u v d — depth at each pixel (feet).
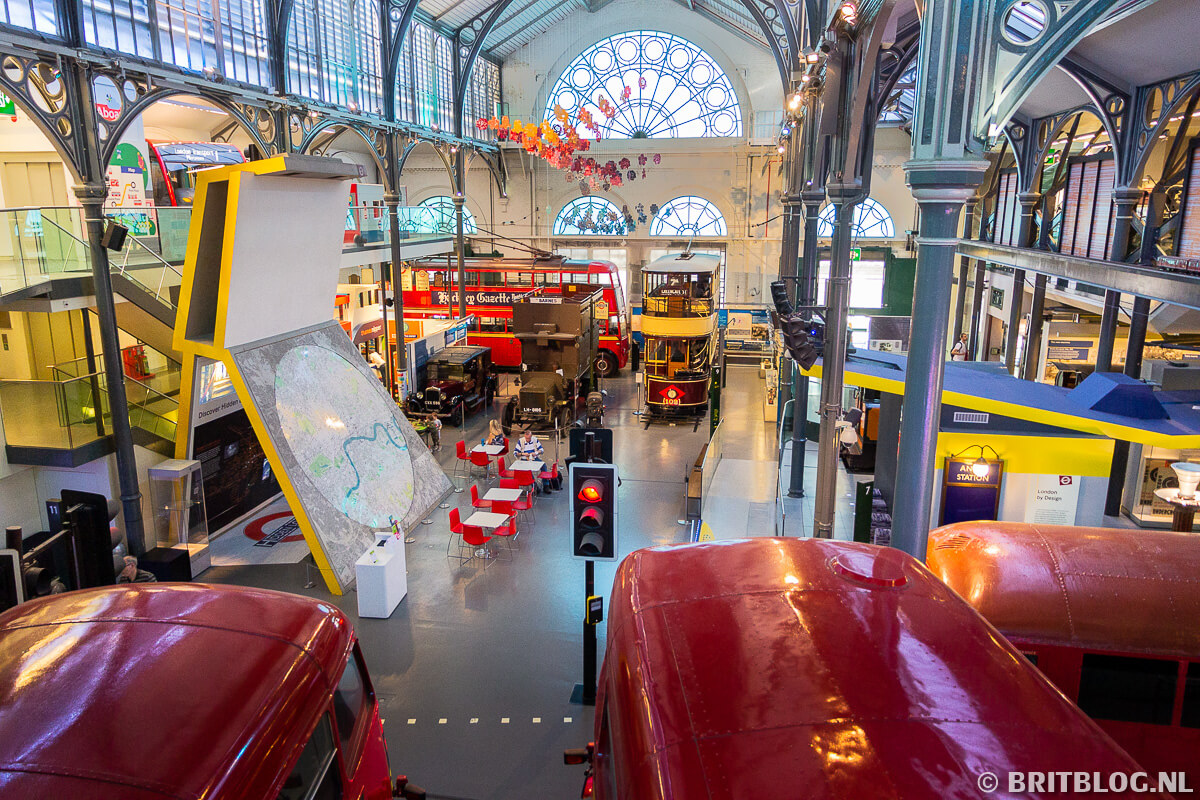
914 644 11.05
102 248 42.96
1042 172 72.79
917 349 21.01
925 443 21.29
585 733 30.04
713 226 121.60
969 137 19.63
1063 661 18.06
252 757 11.31
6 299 41.09
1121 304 60.59
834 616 11.84
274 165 41.29
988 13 18.97
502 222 125.59
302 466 44.52
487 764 28.22
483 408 84.43
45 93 40.68
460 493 58.59
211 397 49.65
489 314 98.22
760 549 14.62
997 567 18.76
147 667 12.38
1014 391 41.37
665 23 114.83
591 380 86.89
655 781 8.89
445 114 96.32
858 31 34.60
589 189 122.11
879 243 115.24
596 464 27.30
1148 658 17.71
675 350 79.41
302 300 51.44
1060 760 8.67
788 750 8.84
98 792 9.78
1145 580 18.08
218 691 12.09
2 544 42.16
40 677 11.95
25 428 43.06
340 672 14.89
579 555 27.68
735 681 10.30
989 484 38.83
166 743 10.78
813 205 50.70
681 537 49.65
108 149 43.96
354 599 41.98
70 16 41.39
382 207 93.71
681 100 117.60
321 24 68.59
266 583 44.29
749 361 112.57
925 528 21.70
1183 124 45.09
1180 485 39.55
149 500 48.01
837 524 50.34
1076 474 38.22
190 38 52.03
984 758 8.63
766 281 121.19
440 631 38.27
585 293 93.35
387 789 18.12
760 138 115.44
